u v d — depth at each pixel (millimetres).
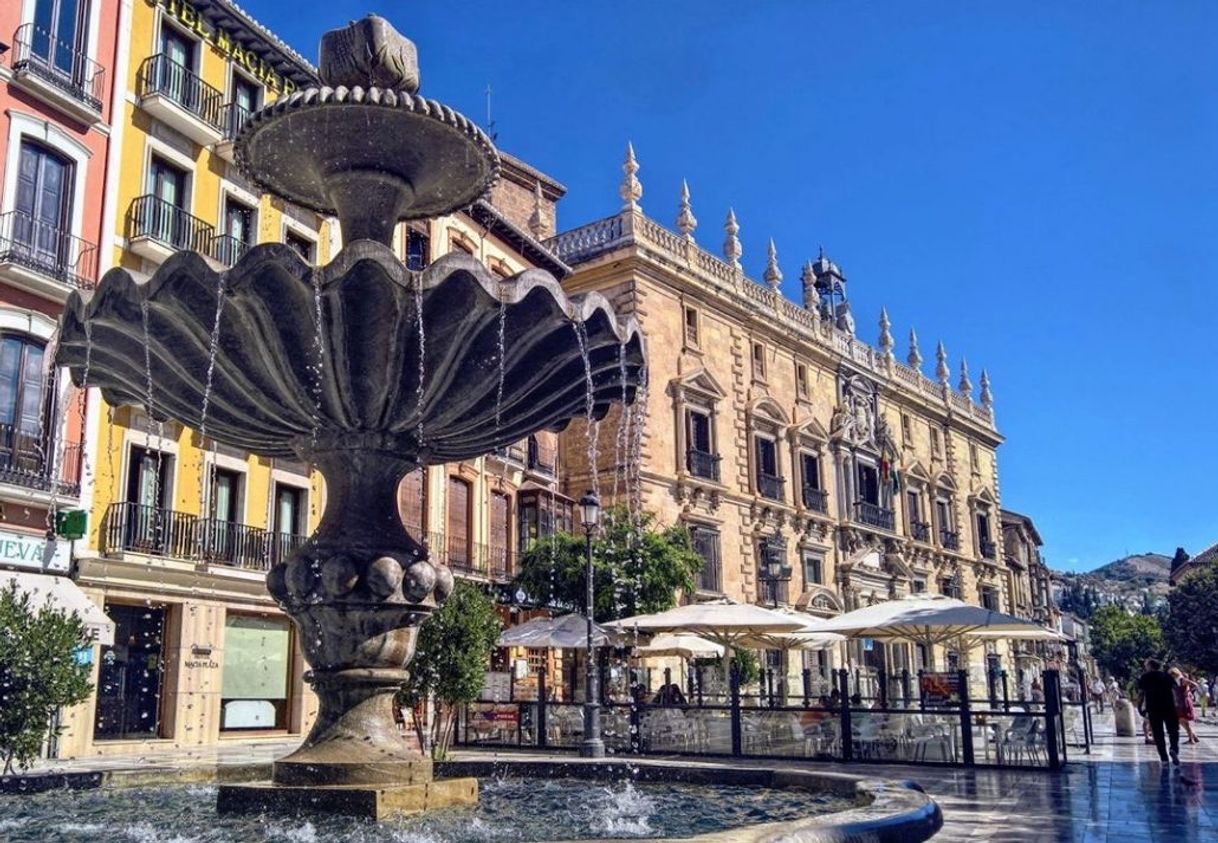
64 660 10797
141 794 8672
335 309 6719
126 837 6512
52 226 20109
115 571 20125
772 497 37625
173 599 21375
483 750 18844
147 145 22344
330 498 7930
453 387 7438
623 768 9797
